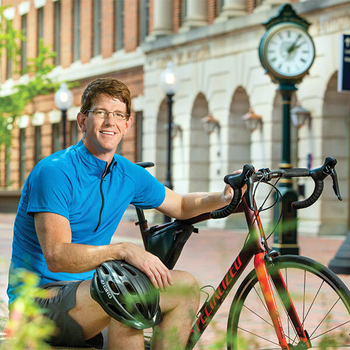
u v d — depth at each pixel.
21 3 36.22
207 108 24.91
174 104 25.70
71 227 3.88
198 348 3.06
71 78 31.97
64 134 19.17
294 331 3.84
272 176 3.77
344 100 19.73
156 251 4.27
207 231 20.89
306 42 13.42
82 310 3.59
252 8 22.86
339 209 19.61
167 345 3.59
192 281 3.63
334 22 19.27
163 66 26.06
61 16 33.22
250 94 22.14
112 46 29.56
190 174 24.92
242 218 21.92
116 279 3.35
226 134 23.22
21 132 36.19
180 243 4.25
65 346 3.70
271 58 13.30
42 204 3.69
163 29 26.34
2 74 37.84
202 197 4.28
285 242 11.98
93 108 3.93
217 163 23.64
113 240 15.16
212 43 23.69
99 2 30.83
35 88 30.48
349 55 11.93
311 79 19.94
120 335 3.40
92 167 3.90
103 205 3.95
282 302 3.83
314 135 19.86
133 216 25.92
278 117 21.38
